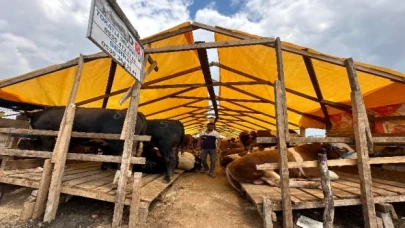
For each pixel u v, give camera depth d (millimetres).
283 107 4043
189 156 8805
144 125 5746
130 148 4043
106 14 2721
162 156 6246
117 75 7039
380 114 6645
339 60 4645
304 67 6211
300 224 3768
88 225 3732
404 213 4371
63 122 4352
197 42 4961
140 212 3816
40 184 3988
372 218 3604
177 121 6691
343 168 7055
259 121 13555
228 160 8227
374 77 5586
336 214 4398
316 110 8430
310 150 6039
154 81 7031
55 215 3975
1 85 5355
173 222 3973
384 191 4105
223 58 7445
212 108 12883
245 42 4680
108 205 4594
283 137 3857
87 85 7199
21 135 5840
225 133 24172
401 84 5348
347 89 6500
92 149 7754
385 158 3887
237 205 4895
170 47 4738
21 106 7656
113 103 8430
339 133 7840
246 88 9008
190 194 5633
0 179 4426
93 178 5082
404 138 4023
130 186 4754
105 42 2686
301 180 5027
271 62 6395
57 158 4086
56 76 6520
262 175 5344
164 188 5066
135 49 3691
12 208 4242
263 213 3682
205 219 4141
